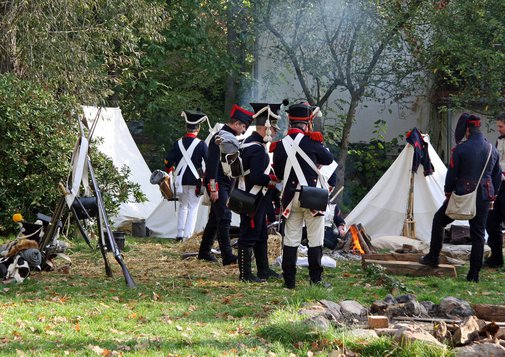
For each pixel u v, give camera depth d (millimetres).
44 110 16859
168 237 18422
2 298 9898
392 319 8602
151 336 7992
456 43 24578
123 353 7215
